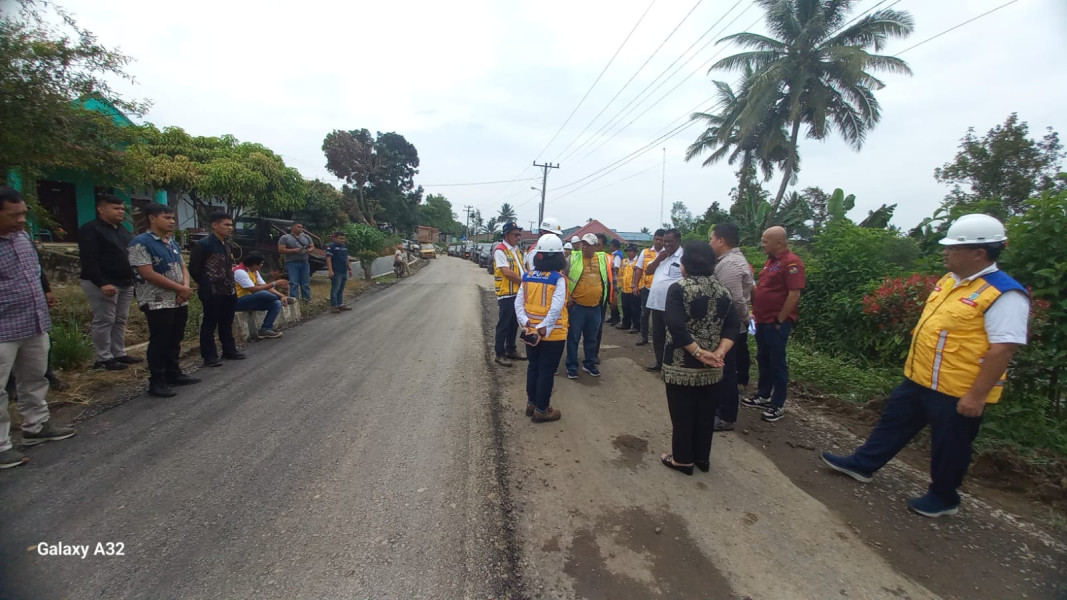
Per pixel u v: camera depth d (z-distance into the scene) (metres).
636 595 2.21
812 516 2.91
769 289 4.26
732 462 3.57
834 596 2.26
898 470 3.54
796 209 15.46
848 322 6.13
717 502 3.02
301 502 2.79
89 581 2.13
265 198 14.42
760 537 2.69
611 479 3.25
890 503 3.08
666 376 3.27
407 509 2.78
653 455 3.64
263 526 2.56
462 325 8.56
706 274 3.21
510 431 3.96
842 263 6.62
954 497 2.88
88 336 5.67
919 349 2.97
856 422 4.41
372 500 2.85
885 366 5.54
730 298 3.25
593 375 5.76
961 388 2.74
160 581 2.14
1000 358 2.54
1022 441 3.70
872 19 17.17
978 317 2.67
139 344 5.84
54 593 2.05
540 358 4.12
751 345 6.91
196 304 7.89
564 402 4.76
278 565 2.27
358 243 17.64
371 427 3.89
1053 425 3.85
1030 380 4.06
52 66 5.89
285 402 4.37
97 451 3.31
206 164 13.27
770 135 20.31
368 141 48.22
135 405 4.17
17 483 2.88
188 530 2.50
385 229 50.88
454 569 2.31
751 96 18.45
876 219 9.44
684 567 2.41
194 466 3.15
